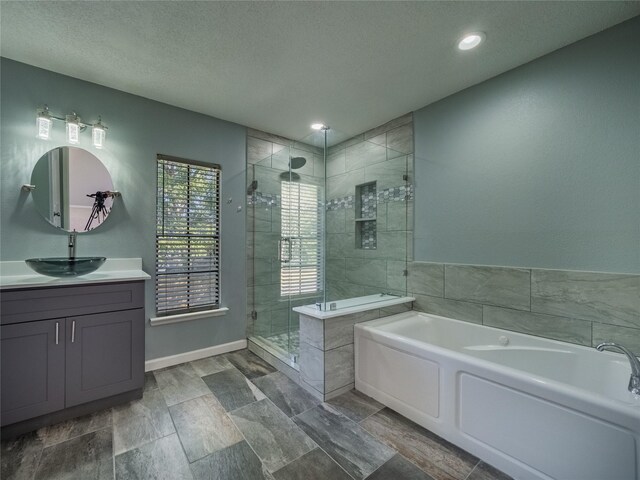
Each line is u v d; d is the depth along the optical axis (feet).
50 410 5.65
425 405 5.72
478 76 7.06
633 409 3.58
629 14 5.15
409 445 5.24
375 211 9.43
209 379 7.72
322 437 5.43
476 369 4.96
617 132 5.41
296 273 9.06
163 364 8.42
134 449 5.09
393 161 9.14
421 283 8.53
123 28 5.48
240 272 9.96
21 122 6.57
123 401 6.53
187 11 5.07
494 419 4.75
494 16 5.18
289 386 7.37
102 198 7.54
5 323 5.28
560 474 4.09
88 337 6.06
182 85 7.52
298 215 9.37
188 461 4.82
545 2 4.87
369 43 5.90
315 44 5.93
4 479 4.45
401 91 7.73
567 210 6.00
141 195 8.10
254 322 10.23
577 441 3.95
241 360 8.98
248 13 5.11
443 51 6.15
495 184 7.07
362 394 6.98
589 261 5.74
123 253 7.82
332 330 6.85
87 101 7.35
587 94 5.73
